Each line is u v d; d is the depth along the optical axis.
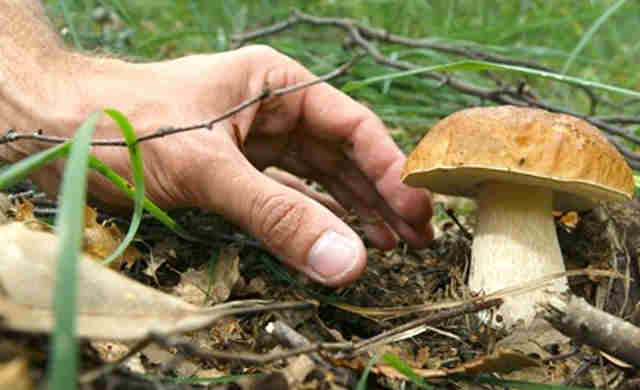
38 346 0.18
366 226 0.35
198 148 0.27
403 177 0.29
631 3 0.66
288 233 0.26
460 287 0.29
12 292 0.18
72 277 0.16
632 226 0.30
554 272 0.28
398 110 0.47
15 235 0.19
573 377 0.24
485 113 0.27
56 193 0.30
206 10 0.66
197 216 0.35
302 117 0.35
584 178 0.26
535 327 0.26
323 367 0.22
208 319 0.19
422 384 0.22
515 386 0.23
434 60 0.55
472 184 0.30
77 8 0.53
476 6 0.69
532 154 0.26
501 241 0.28
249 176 0.27
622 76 0.60
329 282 0.27
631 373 0.24
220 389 0.21
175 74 0.29
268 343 0.25
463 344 0.27
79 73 0.29
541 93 0.59
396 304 0.30
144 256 0.30
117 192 0.29
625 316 0.28
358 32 0.54
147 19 0.65
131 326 0.18
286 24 0.55
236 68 0.30
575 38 0.66
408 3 0.63
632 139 0.40
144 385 0.19
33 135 0.25
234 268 0.29
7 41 0.29
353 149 0.35
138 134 0.27
